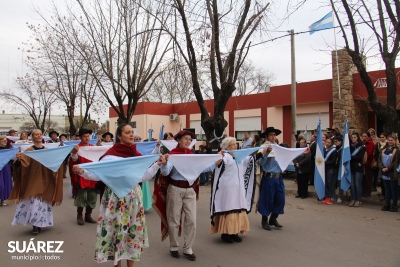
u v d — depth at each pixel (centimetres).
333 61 1661
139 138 934
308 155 1007
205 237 612
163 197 511
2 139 830
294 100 1495
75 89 2380
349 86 1616
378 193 1013
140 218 411
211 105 2450
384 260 492
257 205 655
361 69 975
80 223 699
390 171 816
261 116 2112
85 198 697
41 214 613
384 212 820
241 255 515
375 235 620
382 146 902
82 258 502
